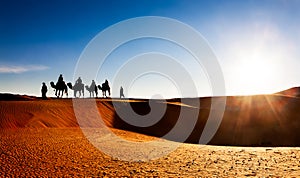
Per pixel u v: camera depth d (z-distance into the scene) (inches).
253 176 353.7
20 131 724.7
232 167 409.4
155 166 415.5
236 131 1222.9
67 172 366.3
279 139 1145.4
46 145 538.6
